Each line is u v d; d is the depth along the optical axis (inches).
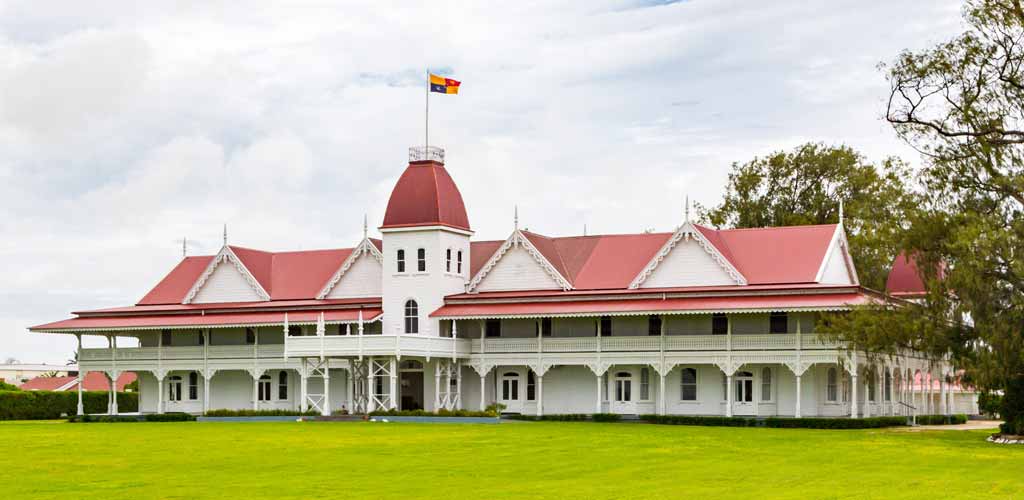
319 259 3705.7
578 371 3223.4
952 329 2245.3
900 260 3361.2
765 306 2864.2
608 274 3270.2
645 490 1456.7
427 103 3420.3
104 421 3348.9
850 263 3225.9
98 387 5900.6
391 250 3368.6
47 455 1994.3
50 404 3774.6
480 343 3250.5
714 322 3068.4
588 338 3127.5
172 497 1414.9
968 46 2293.3
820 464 1774.1
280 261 3757.4
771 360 2898.6
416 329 3319.4
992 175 2235.5
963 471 1672.0
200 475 1648.6
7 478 1630.2
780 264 3075.8
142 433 2583.7
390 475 1632.6
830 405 3006.9
